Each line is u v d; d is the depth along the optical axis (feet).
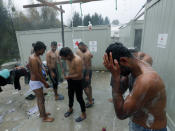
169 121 5.53
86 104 8.46
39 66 6.16
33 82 6.48
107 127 6.50
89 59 8.02
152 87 2.29
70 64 6.27
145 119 2.83
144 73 2.45
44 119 7.16
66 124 6.86
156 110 2.64
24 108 8.69
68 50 6.03
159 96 2.47
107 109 8.13
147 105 2.58
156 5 6.84
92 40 16.14
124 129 6.30
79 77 6.33
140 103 2.38
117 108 2.55
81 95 6.77
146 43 8.67
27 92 11.30
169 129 5.50
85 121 7.03
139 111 2.82
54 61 9.35
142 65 2.65
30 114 7.92
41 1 9.11
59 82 13.17
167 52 5.50
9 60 16.19
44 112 7.06
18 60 17.16
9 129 6.63
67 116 7.51
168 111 5.61
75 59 6.09
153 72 2.50
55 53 9.77
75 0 9.25
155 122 2.78
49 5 9.87
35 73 6.06
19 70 9.53
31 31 16.85
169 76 5.40
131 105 2.35
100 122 6.90
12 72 9.06
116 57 2.47
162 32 5.99
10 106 9.00
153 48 7.25
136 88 2.36
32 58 5.92
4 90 11.81
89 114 7.65
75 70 6.23
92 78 14.49
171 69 5.18
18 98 10.21
